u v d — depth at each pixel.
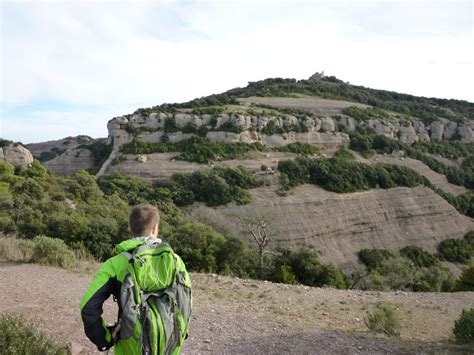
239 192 63.81
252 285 13.51
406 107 129.88
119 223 20.48
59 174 88.69
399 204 75.31
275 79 151.00
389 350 7.24
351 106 111.19
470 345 7.91
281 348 7.03
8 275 11.46
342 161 78.31
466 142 114.56
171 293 2.89
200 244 22.08
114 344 2.93
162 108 87.75
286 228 61.19
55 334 6.81
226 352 6.70
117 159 74.75
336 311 10.77
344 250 65.00
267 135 84.44
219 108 88.94
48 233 19.86
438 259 70.38
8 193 34.38
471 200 89.31
